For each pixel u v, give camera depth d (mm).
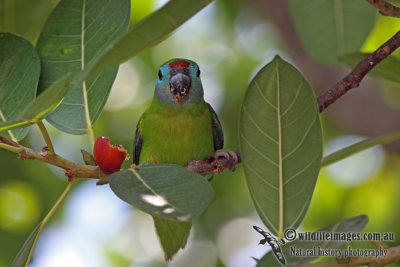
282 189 4332
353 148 5191
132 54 3408
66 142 12477
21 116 3684
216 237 13211
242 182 12953
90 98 5172
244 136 4293
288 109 4156
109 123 13422
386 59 5059
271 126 4227
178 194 3793
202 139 7680
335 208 13258
